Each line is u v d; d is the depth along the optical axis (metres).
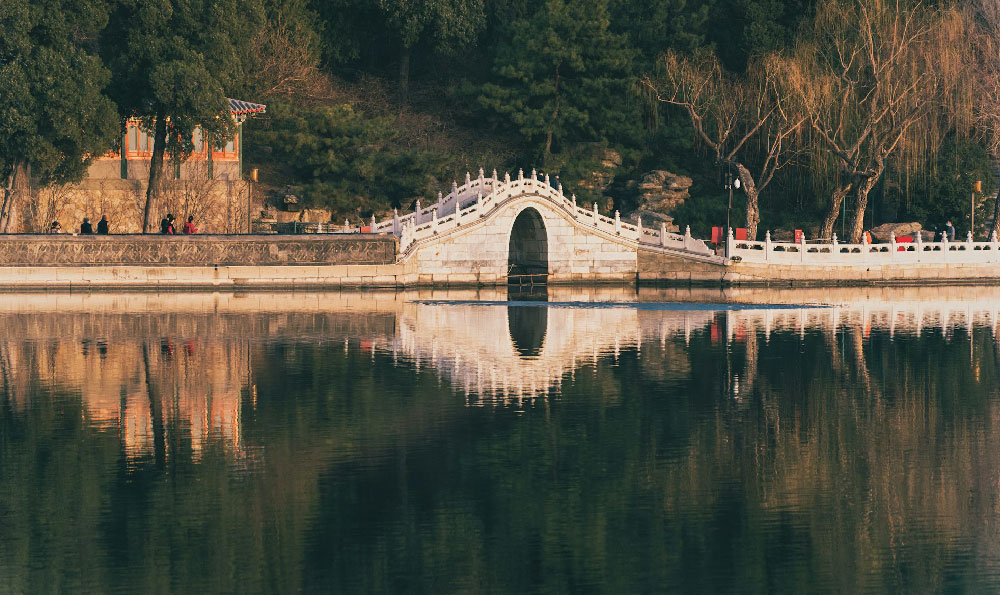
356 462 22.22
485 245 64.12
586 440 24.08
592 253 67.44
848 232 77.88
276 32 81.19
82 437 24.14
